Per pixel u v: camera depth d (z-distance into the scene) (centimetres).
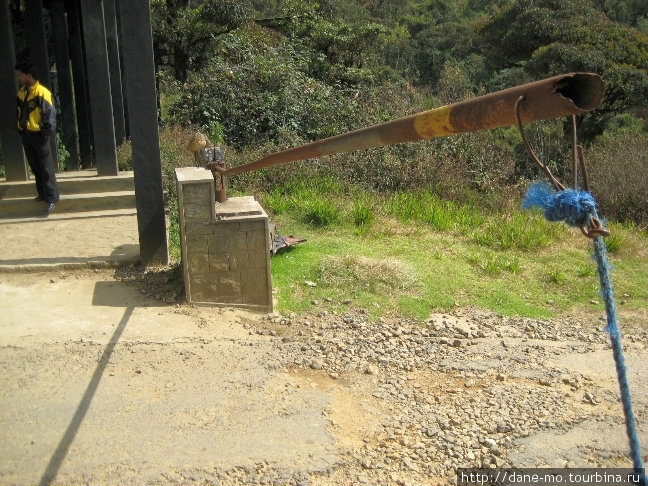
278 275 669
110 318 547
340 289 646
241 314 576
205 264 574
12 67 840
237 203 615
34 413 409
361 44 2317
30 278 628
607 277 180
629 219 1112
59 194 853
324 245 778
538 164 191
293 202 945
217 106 1389
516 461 387
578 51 1995
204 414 418
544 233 857
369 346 536
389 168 1126
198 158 618
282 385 461
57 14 998
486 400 457
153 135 639
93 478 352
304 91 1465
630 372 513
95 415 410
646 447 403
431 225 898
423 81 3125
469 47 3488
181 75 1861
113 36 1009
